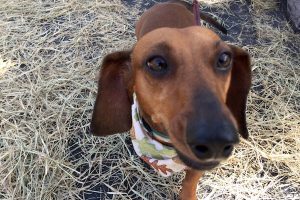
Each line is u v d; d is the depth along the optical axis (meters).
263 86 0.39
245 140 0.34
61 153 0.33
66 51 0.42
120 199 0.31
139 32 0.36
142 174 0.32
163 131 0.24
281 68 0.40
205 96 0.20
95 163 0.33
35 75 0.39
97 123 0.27
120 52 0.26
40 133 0.34
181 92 0.21
